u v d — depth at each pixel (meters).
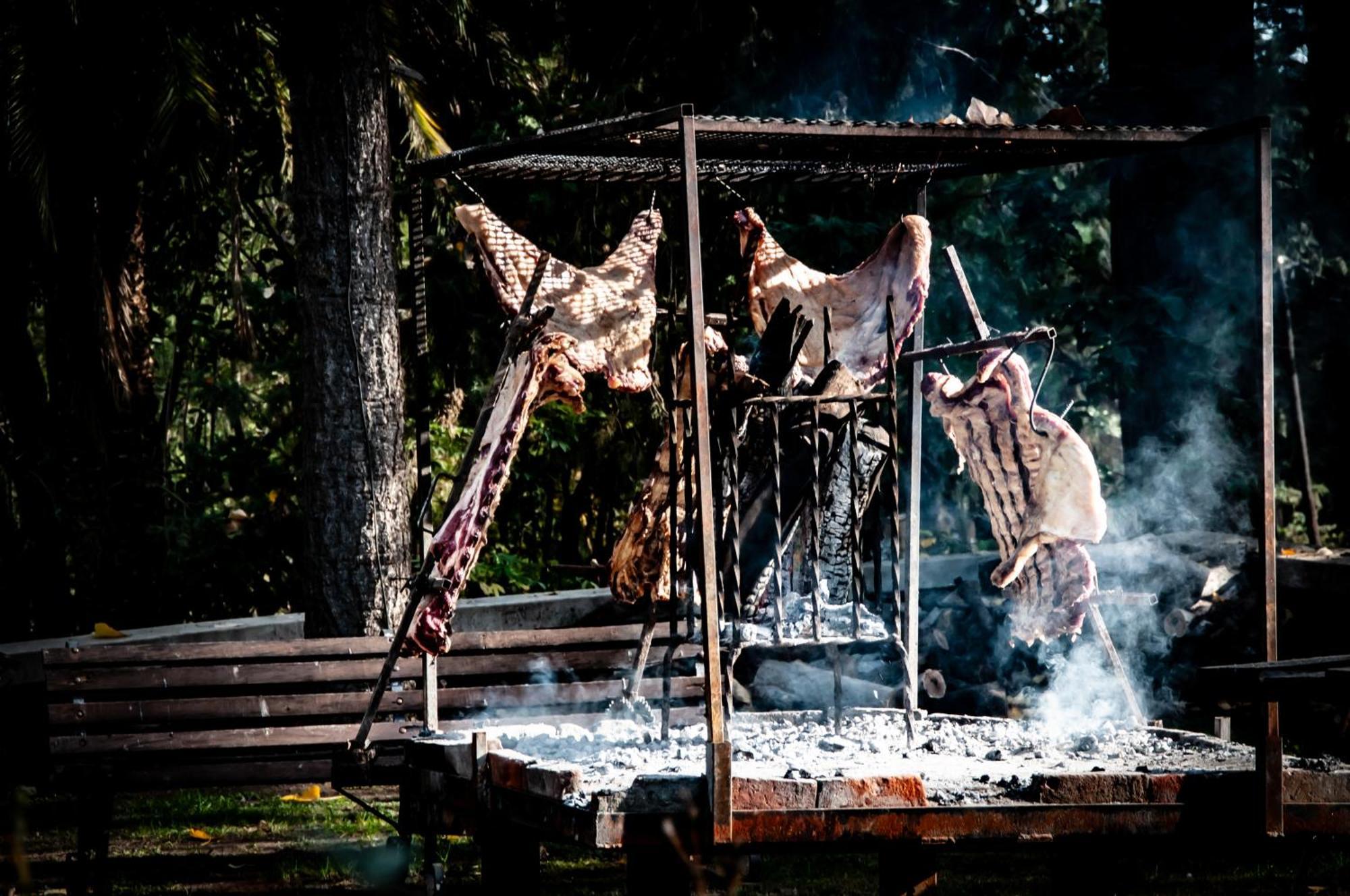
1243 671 9.23
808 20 26.56
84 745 13.40
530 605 20.80
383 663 14.37
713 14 26.34
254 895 12.73
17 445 26.36
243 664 14.17
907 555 12.79
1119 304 23.91
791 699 19.14
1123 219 24.94
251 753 13.99
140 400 27.72
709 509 8.80
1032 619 12.21
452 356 28.14
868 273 12.08
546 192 25.62
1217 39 23.98
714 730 8.67
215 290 31.94
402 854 12.02
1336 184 27.05
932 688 18.14
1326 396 30.36
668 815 8.73
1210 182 24.16
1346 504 30.64
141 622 27.12
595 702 15.48
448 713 14.80
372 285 17.62
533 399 10.75
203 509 28.50
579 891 13.24
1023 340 11.64
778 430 10.25
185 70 23.25
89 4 23.05
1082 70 29.41
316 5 17.36
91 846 12.20
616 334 11.38
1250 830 9.33
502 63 27.12
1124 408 24.70
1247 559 20.97
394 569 17.62
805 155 11.23
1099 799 9.18
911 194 12.74
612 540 31.05
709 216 25.23
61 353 26.30
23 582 26.44
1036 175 26.42
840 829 8.81
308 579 17.56
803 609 11.24
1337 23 26.81
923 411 26.73
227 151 26.48
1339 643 19.94
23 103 22.86
